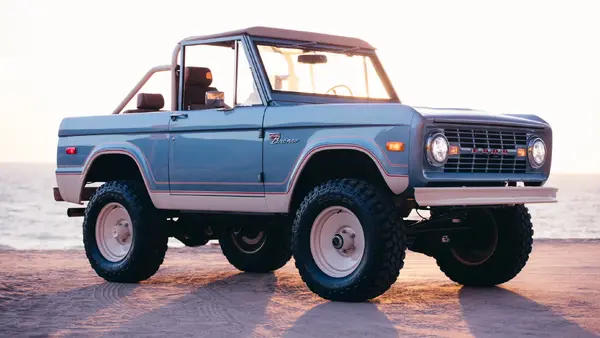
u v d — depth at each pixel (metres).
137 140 7.38
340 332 4.94
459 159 5.97
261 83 6.66
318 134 6.09
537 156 6.58
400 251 5.86
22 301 6.23
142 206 7.41
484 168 6.19
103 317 5.52
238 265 8.41
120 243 7.69
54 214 84.81
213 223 7.59
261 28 6.93
